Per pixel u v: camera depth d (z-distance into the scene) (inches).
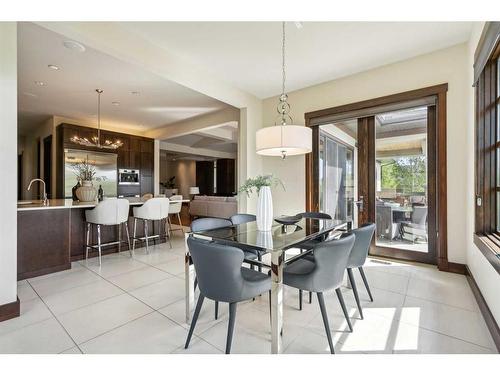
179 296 96.6
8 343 67.4
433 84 122.3
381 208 142.8
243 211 175.8
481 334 71.5
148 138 279.7
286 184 177.2
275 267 63.2
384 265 130.0
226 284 59.7
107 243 153.3
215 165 494.0
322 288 65.6
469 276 106.3
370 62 133.0
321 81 156.8
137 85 161.6
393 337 70.7
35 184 274.5
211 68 139.6
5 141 79.2
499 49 80.3
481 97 92.3
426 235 129.6
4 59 78.7
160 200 162.7
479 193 92.7
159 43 114.8
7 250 79.5
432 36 110.2
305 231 86.5
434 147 126.0
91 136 235.3
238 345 67.7
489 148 91.4
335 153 158.9
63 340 68.8
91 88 166.1
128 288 103.6
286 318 81.4
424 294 96.6
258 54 125.0
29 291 100.0
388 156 140.3
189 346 66.9
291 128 87.5
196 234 81.8
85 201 158.7
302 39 112.0
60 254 123.6
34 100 189.0
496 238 84.8
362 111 143.6
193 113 223.0
